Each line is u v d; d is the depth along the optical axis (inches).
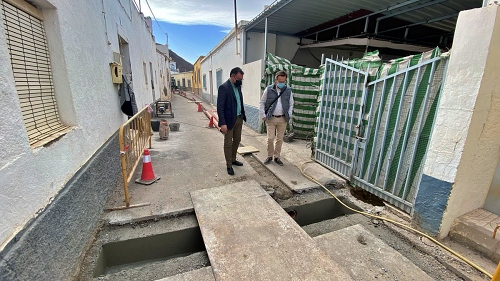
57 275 69.9
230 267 78.7
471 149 85.5
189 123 354.0
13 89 57.7
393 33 293.4
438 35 288.7
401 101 113.3
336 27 279.7
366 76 130.3
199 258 89.1
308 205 131.4
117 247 97.3
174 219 111.3
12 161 55.6
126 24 230.1
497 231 85.1
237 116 157.9
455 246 91.6
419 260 88.0
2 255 50.0
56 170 76.0
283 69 240.2
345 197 136.9
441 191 91.3
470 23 78.7
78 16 108.0
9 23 67.6
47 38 88.1
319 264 80.4
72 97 95.7
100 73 135.4
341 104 153.3
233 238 92.4
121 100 175.3
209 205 115.9
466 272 80.1
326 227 110.2
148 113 208.7
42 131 80.0
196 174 157.3
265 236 93.8
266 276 75.4
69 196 81.3
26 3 76.0
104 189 118.0
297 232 96.3
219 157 192.5
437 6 194.1
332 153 165.9
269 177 158.9
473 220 93.1
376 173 129.9
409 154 111.9
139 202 120.0
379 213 118.0
